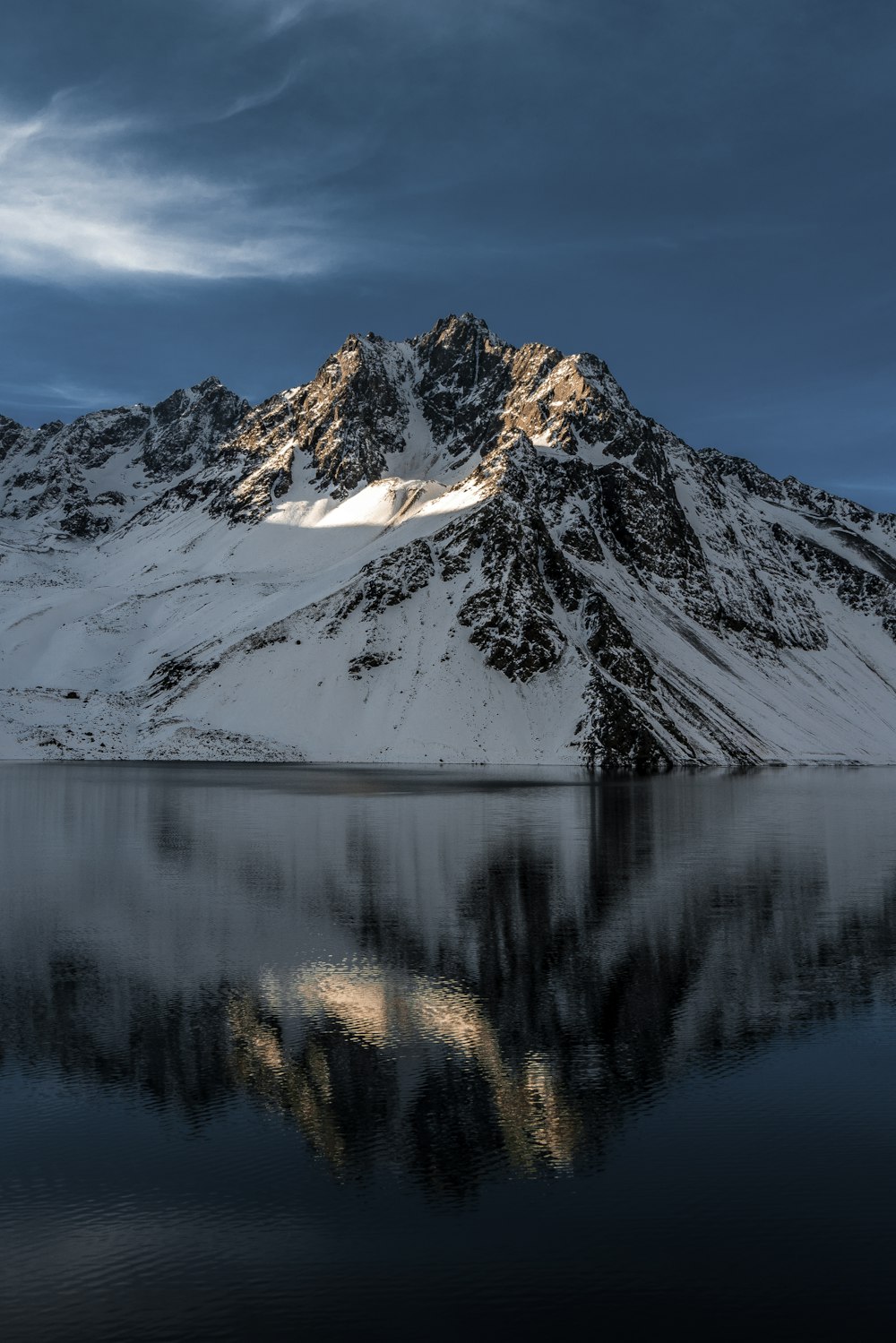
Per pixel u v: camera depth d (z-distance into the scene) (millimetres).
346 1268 14688
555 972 30266
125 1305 13820
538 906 40312
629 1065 22703
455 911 39094
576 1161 17969
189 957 31859
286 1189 17000
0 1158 18156
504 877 47031
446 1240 15430
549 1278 14406
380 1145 18625
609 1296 13992
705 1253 15055
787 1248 15164
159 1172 17625
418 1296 14008
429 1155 18250
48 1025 25266
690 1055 23422
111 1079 21828
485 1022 25578
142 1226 15883
